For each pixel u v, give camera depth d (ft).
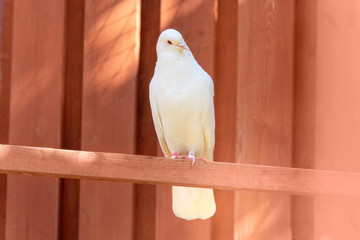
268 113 17.62
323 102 17.58
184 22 18.04
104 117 18.03
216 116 18.03
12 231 18.15
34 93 18.62
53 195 18.08
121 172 10.68
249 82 17.74
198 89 13.43
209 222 17.30
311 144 17.69
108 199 17.76
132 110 17.92
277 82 17.75
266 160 17.48
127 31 18.26
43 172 10.41
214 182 10.94
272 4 17.97
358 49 17.71
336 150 17.47
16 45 18.86
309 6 18.12
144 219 17.92
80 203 17.88
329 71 17.70
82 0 19.10
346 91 17.62
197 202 13.84
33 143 18.43
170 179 10.85
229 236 17.57
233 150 17.80
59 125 18.37
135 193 17.98
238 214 17.29
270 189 11.02
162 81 13.53
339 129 17.53
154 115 14.16
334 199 17.34
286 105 17.66
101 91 18.15
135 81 18.04
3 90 19.24
